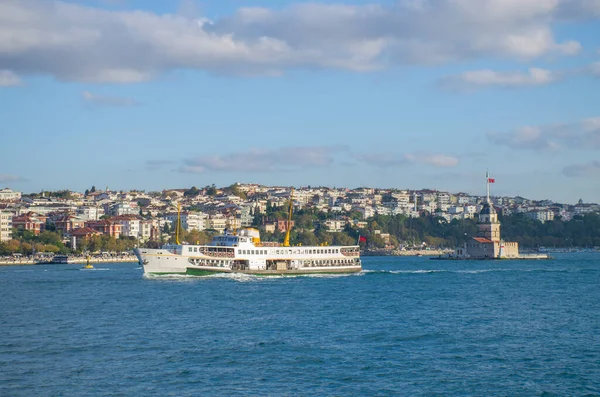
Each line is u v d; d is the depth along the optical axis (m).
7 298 182.00
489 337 117.62
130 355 103.94
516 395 84.69
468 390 86.44
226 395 84.25
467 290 198.62
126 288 199.62
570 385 88.38
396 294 184.12
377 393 85.19
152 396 84.00
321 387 87.50
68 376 92.19
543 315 144.25
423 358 102.00
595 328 127.12
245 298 171.62
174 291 187.88
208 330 124.56
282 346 110.00
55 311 152.12
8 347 110.25
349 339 115.75
